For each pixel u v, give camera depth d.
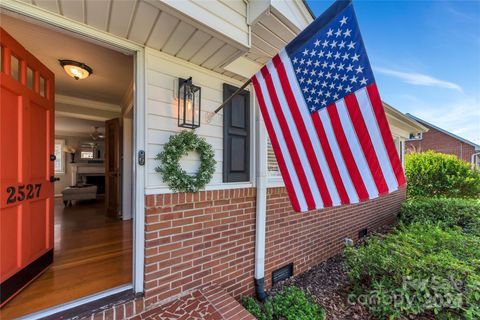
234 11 1.77
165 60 1.95
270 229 2.77
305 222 3.25
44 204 2.14
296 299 2.33
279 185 2.89
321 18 1.42
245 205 2.48
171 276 1.92
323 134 1.51
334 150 1.49
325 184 1.55
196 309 1.76
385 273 2.38
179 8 1.42
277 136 1.71
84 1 1.31
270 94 1.70
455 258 2.36
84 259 2.42
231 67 2.30
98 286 1.88
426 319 2.11
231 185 2.38
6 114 1.63
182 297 1.93
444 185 7.64
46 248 2.17
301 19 2.05
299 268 3.13
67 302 1.65
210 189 2.18
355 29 1.32
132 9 1.38
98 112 4.50
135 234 1.80
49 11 1.40
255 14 1.81
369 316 2.23
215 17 1.63
